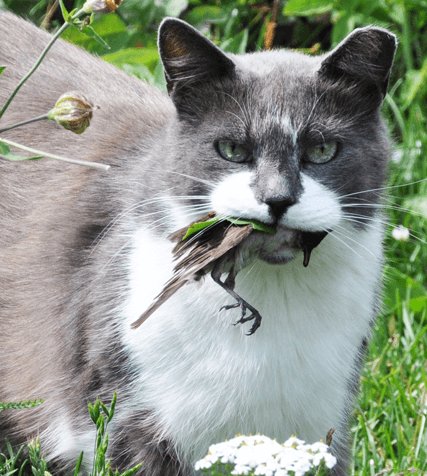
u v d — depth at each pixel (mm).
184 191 4090
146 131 4668
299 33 7301
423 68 6797
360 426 5090
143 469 4309
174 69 4156
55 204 4680
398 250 6285
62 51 5230
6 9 6480
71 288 4453
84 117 3629
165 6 6562
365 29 4062
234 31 7102
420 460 4875
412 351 5512
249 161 4016
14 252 4773
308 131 4016
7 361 4746
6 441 4836
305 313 4184
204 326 4137
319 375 4238
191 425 4262
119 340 4223
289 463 3287
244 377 4176
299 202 3836
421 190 6434
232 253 3881
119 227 4359
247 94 4082
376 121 4223
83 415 4383
